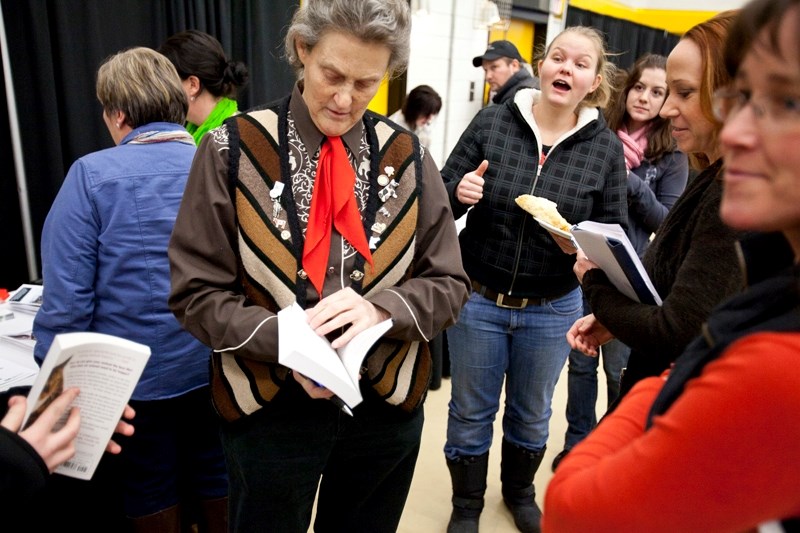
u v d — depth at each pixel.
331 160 1.12
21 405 0.80
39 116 2.37
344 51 1.00
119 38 2.66
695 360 0.53
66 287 1.38
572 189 1.78
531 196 1.67
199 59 1.84
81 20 2.48
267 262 1.08
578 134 1.79
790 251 0.56
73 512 1.49
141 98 1.45
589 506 0.54
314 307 1.05
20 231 2.41
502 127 1.87
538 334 1.86
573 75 1.72
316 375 0.92
